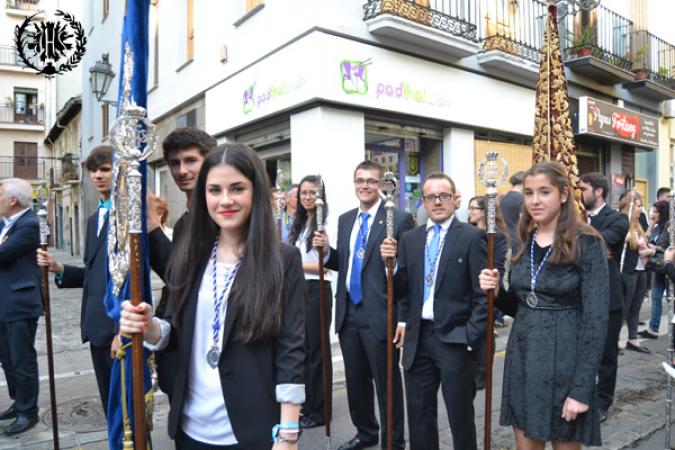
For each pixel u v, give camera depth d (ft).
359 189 11.69
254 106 25.16
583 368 7.25
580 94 35.70
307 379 13.07
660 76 40.24
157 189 39.19
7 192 12.87
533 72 29.58
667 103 44.39
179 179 8.46
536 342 7.71
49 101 101.09
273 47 23.65
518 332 8.05
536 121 12.36
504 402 8.20
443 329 9.32
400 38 23.31
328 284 13.55
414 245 10.20
